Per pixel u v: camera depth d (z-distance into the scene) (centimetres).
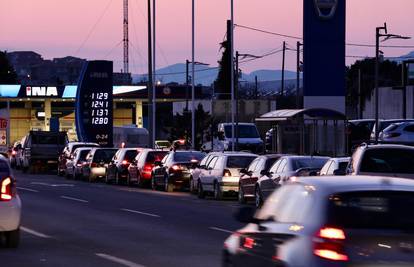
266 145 14162
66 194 8481
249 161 7912
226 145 14150
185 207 6900
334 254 1919
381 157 4838
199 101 18025
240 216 2459
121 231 4984
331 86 11362
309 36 11362
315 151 9444
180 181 9169
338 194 2044
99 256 3866
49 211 6356
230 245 2645
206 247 4203
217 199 7919
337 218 1984
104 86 15750
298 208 2178
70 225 5328
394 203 2027
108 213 6234
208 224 5416
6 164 4128
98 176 11481
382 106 18075
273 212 2373
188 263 3625
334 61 11369
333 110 10300
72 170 12331
